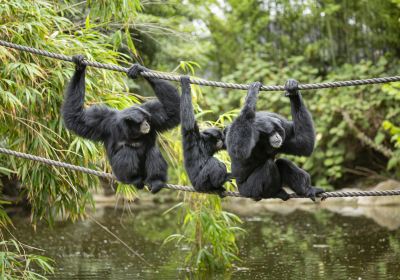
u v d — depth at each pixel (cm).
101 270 2230
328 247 2545
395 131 2755
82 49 1888
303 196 1445
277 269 2183
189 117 1441
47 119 1869
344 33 4597
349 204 4069
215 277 2097
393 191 1442
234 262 2317
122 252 2572
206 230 2164
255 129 1394
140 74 1448
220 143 1503
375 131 4184
